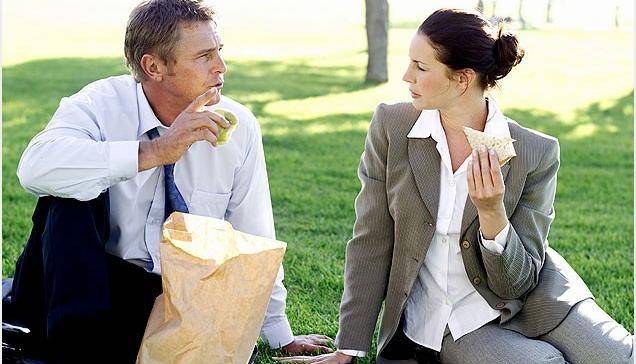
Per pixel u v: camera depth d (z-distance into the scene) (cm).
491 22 293
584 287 307
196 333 261
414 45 287
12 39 1683
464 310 303
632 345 284
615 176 684
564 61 1516
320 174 664
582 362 287
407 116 304
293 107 1009
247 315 266
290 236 492
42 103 956
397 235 304
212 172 308
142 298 294
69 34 1833
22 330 275
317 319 369
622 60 1541
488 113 299
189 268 262
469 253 295
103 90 301
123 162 271
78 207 275
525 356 285
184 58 286
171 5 287
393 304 308
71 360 275
